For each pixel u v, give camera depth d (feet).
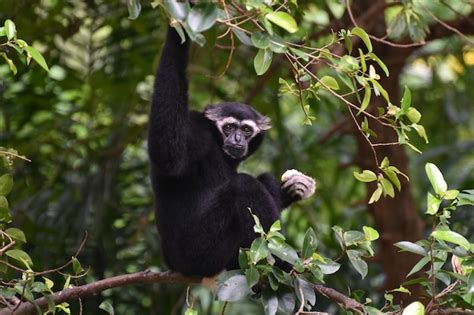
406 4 31.81
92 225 43.52
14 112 47.65
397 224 48.80
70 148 46.68
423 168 53.42
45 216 43.14
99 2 46.83
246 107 35.81
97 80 47.73
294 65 24.93
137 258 43.88
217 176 32.78
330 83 25.27
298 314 23.49
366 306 24.97
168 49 29.01
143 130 46.75
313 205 51.37
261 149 50.75
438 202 24.14
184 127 29.48
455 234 22.81
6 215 25.76
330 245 47.44
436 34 47.60
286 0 23.94
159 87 28.96
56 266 41.60
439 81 55.88
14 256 25.57
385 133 47.73
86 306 41.75
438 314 24.59
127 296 43.75
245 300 46.60
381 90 24.25
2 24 42.86
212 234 30.91
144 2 43.96
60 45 49.78
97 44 50.16
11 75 44.78
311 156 51.52
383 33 46.70
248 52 47.19
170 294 43.29
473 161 54.54
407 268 47.98
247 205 30.71
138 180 47.26
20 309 27.27
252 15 22.50
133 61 46.52
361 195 57.06
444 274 24.75
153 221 44.42
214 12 20.80
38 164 46.52
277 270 24.25
